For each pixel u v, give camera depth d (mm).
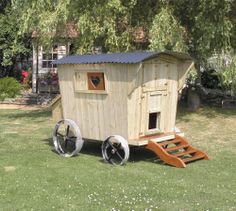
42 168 9188
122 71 9539
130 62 9227
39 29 15266
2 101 20172
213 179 8734
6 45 22844
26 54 24406
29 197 7363
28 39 22984
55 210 6805
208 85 20750
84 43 14625
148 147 9914
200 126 14406
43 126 14492
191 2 14484
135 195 7555
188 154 10344
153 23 13844
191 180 8609
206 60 15461
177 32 13914
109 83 9797
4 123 15172
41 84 22078
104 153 9859
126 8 14398
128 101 9594
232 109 17469
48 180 8336
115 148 9734
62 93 10719
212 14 14008
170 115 10625
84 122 10383
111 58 9727
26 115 17047
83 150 11016
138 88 9750
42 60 22891
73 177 8578
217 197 7605
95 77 10023
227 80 14758
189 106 17094
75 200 7254
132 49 14758
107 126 9992
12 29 22547
